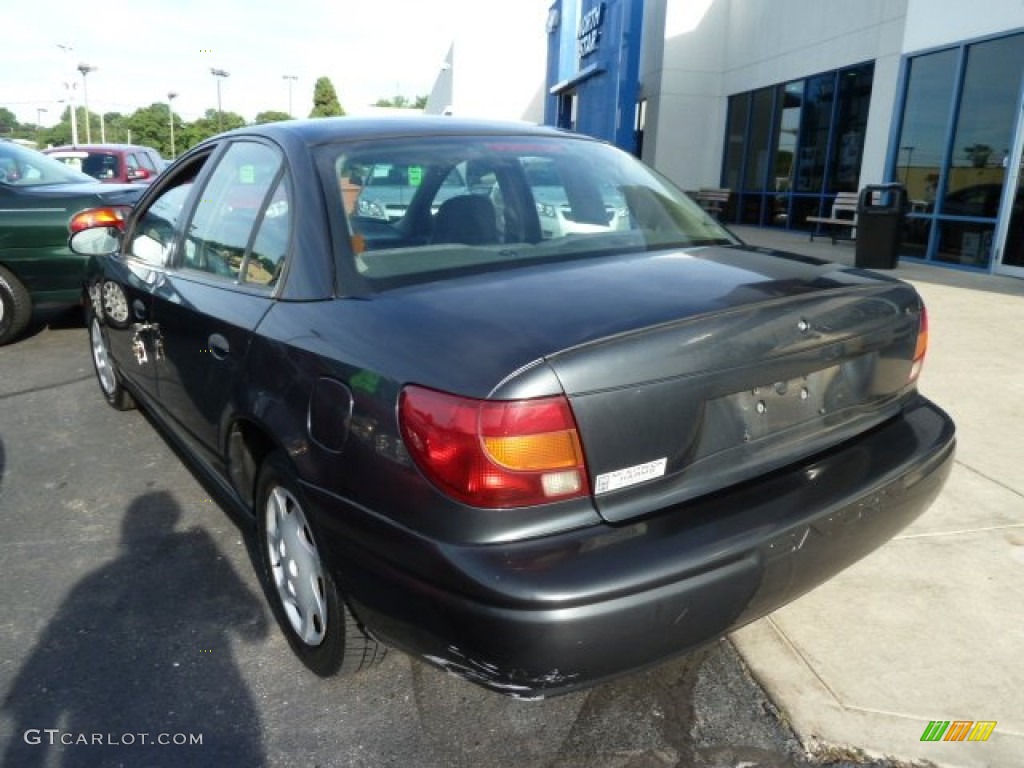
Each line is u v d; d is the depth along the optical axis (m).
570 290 2.14
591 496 1.84
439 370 1.85
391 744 2.28
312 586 2.44
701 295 2.11
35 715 2.40
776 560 1.96
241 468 2.82
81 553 3.36
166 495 3.90
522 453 1.76
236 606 2.97
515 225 2.71
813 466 2.21
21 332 6.67
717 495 2.03
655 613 1.79
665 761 2.20
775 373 2.10
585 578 1.74
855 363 2.34
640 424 1.87
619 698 2.44
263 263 2.65
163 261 3.55
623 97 13.72
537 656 1.74
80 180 7.24
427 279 2.30
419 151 2.76
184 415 3.27
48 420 4.95
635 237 2.75
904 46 11.34
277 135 2.88
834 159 13.80
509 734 2.31
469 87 32.25
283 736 2.32
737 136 17.25
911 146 11.37
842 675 2.50
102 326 4.61
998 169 9.71
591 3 15.96
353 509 2.01
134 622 2.87
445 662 1.92
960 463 3.99
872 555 3.16
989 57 9.77
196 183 3.43
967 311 7.41
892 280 2.54
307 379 2.18
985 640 2.65
